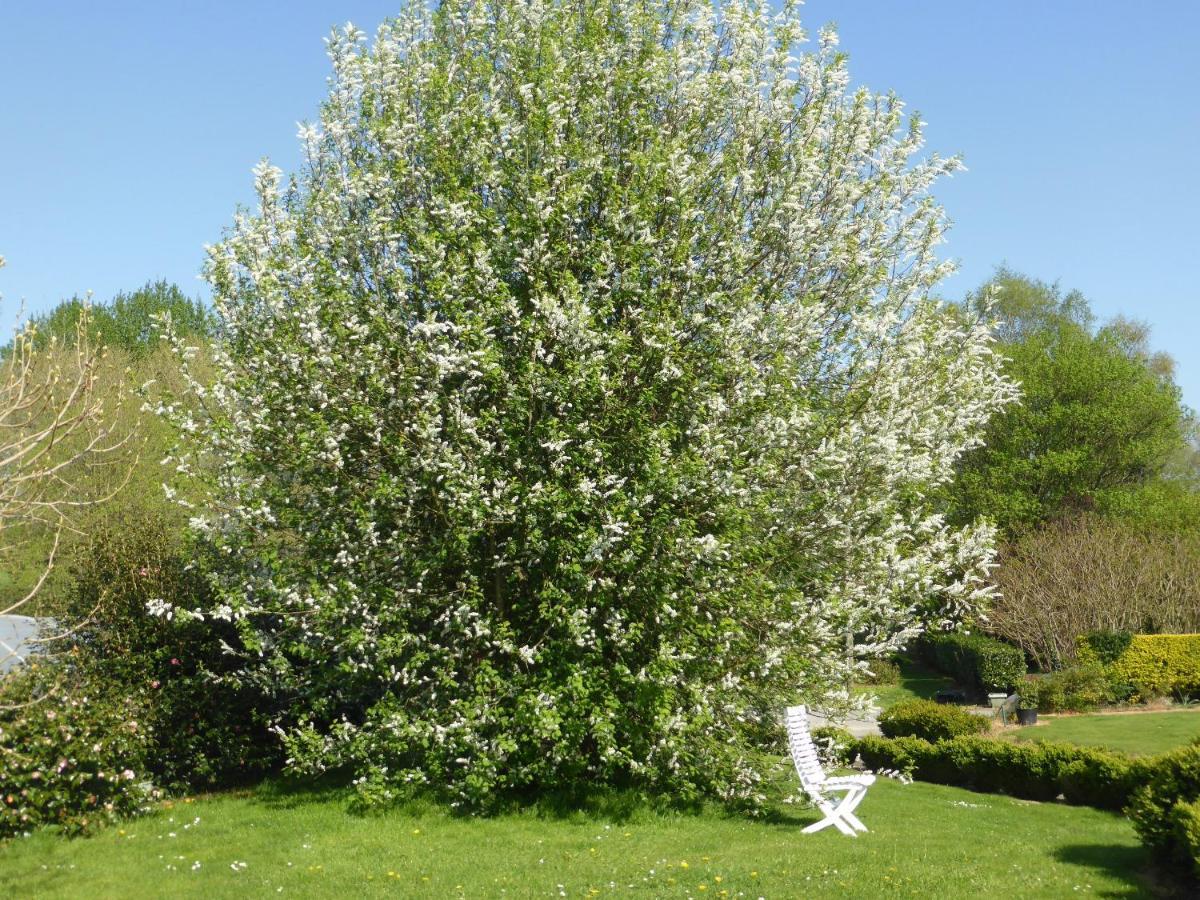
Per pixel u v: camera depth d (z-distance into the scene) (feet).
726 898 23.48
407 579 35.12
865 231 40.78
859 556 37.37
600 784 36.17
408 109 37.81
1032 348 118.11
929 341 40.34
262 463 35.86
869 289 39.45
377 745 34.47
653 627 34.55
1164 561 85.61
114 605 37.86
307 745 36.96
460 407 33.06
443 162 36.29
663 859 27.68
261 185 36.35
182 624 34.65
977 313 44.04
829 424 37.11
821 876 25.38
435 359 32.55
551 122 35.70
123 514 46.24
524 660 34.88
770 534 36.35
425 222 35.94
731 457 34.47
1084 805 40.88
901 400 38.99
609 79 38.01
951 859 27.84
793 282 39.75
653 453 32.81
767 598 34.83
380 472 35.32
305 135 37.37
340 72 38.58
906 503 42.06
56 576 58.23
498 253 35.68
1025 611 82.94
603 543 31.96
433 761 33.83
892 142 40.86
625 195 35.58
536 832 31.55
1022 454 113.60
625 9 39.75
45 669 33.99
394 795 34.19
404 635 33.32
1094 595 81.10
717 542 32.50
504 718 33.32
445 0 40.29
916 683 99.04
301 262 34.35
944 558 39.99
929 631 40.63
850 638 37.55
